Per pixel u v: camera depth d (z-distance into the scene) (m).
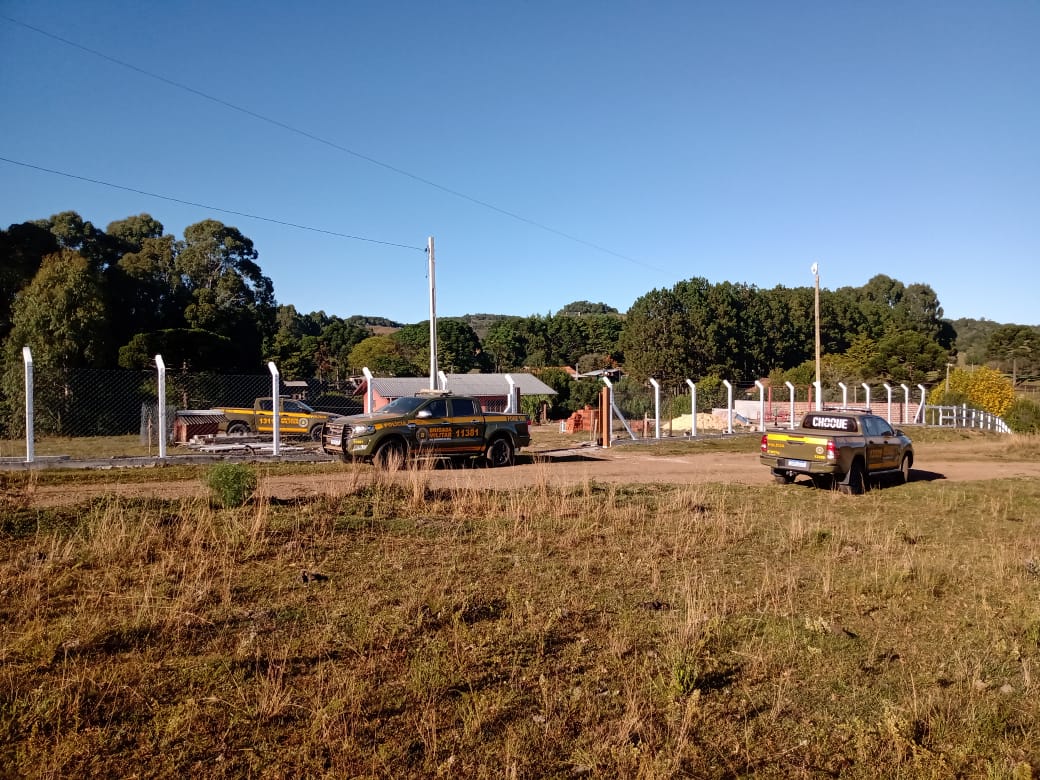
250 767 3.55
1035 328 94.19
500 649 5.14
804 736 4.17
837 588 7.08
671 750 3.90
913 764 3.89
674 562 7.88
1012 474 18.95
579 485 12.71
